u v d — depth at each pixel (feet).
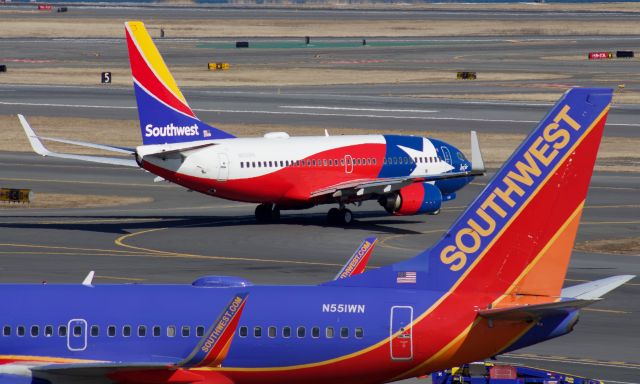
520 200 405.39
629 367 546.67
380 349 404.16
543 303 388.78
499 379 454.81
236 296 372.79
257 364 402.93
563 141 400.67
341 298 407.64
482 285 408.46
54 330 399.65
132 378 394.73
